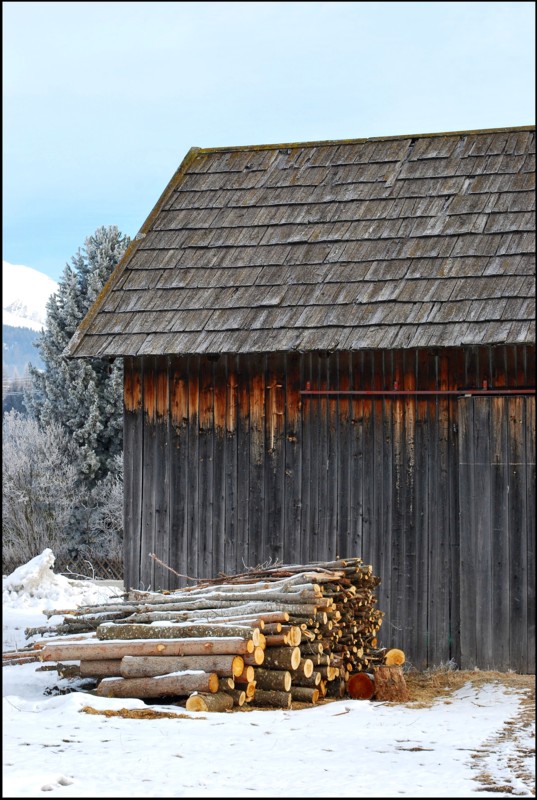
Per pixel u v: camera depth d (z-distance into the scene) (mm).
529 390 15844
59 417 43562
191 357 17828
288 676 12945
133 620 13938
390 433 16656
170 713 11734
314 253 18141
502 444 15922
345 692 14219
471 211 17906
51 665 15031
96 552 40844
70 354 17656
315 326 16641
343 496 16812
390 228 18141
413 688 14609
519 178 18297
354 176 19625
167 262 18938
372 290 17000
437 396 16438
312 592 13500
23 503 40438
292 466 17141
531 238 17016
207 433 17672
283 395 17266
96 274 44281
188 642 12664
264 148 21078
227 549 17391
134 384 18141
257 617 13133
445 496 16312
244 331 17000
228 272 18344
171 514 17781
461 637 15891
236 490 17438
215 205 19938
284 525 17109
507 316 15773
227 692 12625
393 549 16500
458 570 16156
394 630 16406
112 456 42906
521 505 15758
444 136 19938
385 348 15867
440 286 16672
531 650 15547
